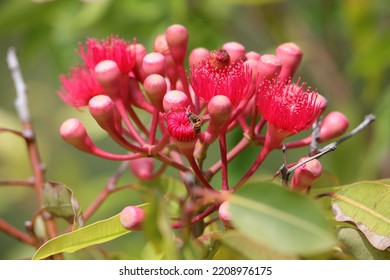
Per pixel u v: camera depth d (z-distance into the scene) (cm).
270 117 53
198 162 55
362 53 77
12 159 85
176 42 56
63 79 58
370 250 53
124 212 52
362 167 79
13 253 78
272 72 54
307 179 53
